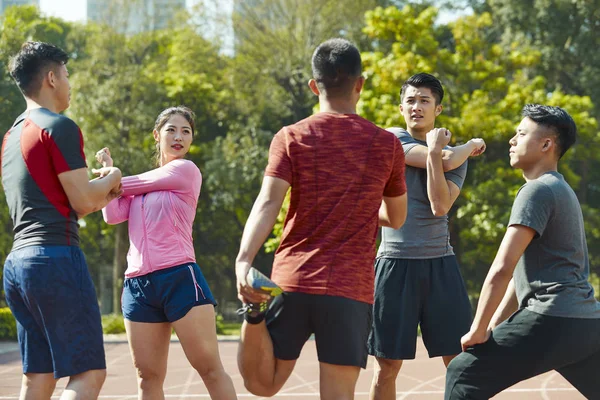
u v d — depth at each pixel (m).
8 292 3.62
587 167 26.98
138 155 23.44
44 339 3.62
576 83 26.08
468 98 19.98
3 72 21.97
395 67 19.05
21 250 3.50
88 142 23.27
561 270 3.52
